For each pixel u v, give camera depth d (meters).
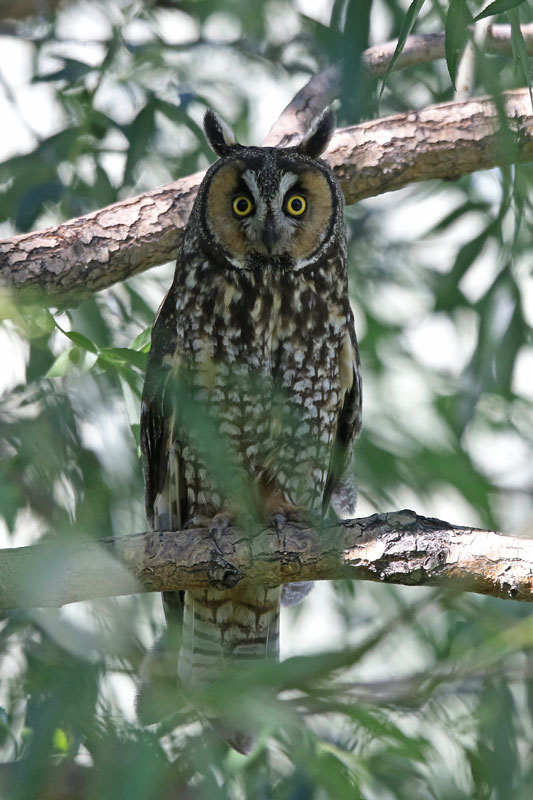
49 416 4.33
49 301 7.09
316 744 3.85
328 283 7.82
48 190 8.02
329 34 3.86
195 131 8.55
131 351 5.17
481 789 4.39
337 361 7.90
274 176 7.62
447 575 5.54
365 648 3.28
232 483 3.73
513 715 4.64
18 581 3.45
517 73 4.85
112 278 7.47
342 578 5.88
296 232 7.65
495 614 3.98
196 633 8.02
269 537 5.99
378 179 8.08
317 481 8.02
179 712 3.55
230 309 7.57
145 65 8.61
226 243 7.64
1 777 3.67
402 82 8.91
